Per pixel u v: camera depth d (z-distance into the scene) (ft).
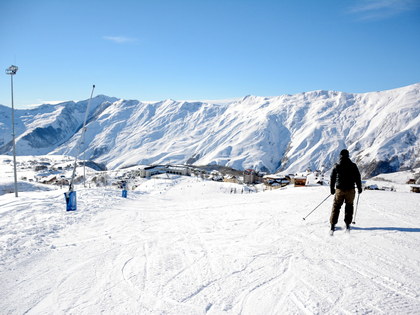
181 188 245.86
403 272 14.53
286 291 12.96
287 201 42.52
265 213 32.07
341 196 21.65
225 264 16.66
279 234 22.41
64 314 11.59
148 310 11.73
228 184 287.89
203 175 433.89
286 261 16.58
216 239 22.33
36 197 56.24
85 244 22.16
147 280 14.75
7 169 636.07
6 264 17.47
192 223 29.50
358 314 10.78
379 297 12.03
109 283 14.52
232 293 13.02
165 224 29.91
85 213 37.76
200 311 11.58
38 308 12.14
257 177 394.52
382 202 37.01
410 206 33.35
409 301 11.63
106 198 60.03
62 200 50.60
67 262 17.81
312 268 15.38
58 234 25.88
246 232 23.85
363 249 18.12
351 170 21.42
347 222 21.89
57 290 13.82
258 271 15.35
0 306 12.34
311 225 24.88
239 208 38.22
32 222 30.68
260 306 11.82
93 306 12.19
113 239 23.66
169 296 12.91
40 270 16.48
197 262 17.24
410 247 18.29
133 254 19.25
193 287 13.76
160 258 18.22
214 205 44.11
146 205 49.49
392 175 467.52
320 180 224.12
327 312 11.05
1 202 45.83
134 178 393.91
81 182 328.90
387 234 21.13
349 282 13.56
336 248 18.51
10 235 24.67
